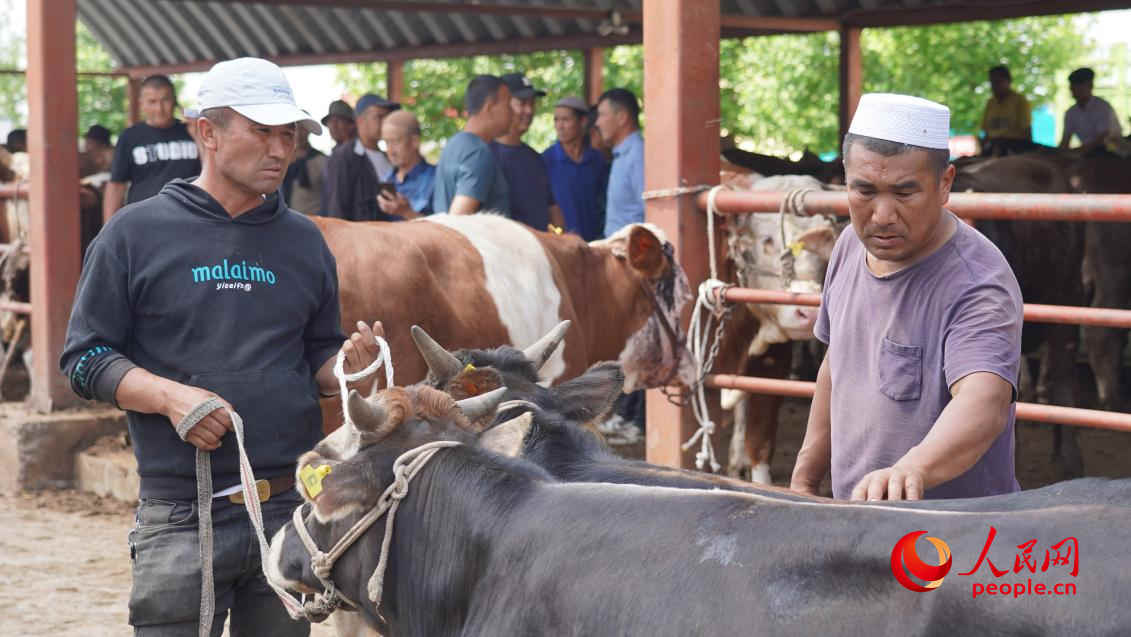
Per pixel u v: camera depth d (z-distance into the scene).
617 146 8.38
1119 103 25.36
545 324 5.69
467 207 7.06
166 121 8.86
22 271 10.45
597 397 3.36
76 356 3.30
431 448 2.60
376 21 16.22
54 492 8.15
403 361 5.21
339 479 2.62
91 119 23.55
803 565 2.10
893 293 3.05
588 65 15.32
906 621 1.99
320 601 2.75
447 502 2.55
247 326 3.38
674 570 2.22
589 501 2.41
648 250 5.84
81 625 5.55
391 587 2.63
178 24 17.75
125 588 6.12
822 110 20.47
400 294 5.20
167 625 3.39
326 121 11.78
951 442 2.75
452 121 20.14
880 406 3.09
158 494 3.37
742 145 20.89
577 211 9.80
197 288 3.33
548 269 5.77
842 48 14.12
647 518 2.31
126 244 3.32
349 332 5.10
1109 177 9.36
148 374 3.26
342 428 2.79
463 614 2.52
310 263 3.52
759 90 20.62
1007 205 4.80
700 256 5.92
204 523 3.30
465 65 20.66
